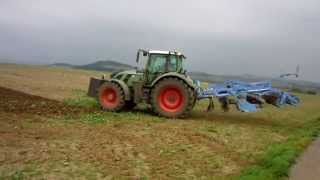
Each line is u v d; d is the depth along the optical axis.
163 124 16.47
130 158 11.05
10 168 9.48
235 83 19.33
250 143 14.18
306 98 48.12
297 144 14.27
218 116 20.92
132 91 19.09
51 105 19.59
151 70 18.91
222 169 10.73
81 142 12.40
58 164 10.02
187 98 18.12
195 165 10.90
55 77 44.22
